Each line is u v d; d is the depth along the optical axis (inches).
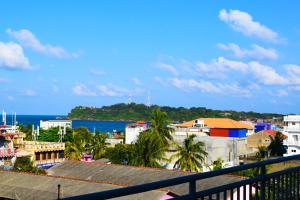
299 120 2790.4
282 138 3125.0
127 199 1106.1
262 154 3048.7
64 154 2918.3
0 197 1299.2
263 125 5374.0
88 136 3442.4
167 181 199.5
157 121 2268.7
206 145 2381.9
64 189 1284.4
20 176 1430.9
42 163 2640.3
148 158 2050.9
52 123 6156.5
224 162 2361.0
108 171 1608.0
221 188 243.1
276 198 302.5
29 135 3941.9
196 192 221.5
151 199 1103.0
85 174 1616.6
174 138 2687.0
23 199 1249.4
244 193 268.1
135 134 3917.3
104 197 166.9
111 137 4795.8
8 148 2454.5
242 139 3152.1
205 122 4377.5
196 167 1963.6
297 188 331.3
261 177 284.4
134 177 1507.1
